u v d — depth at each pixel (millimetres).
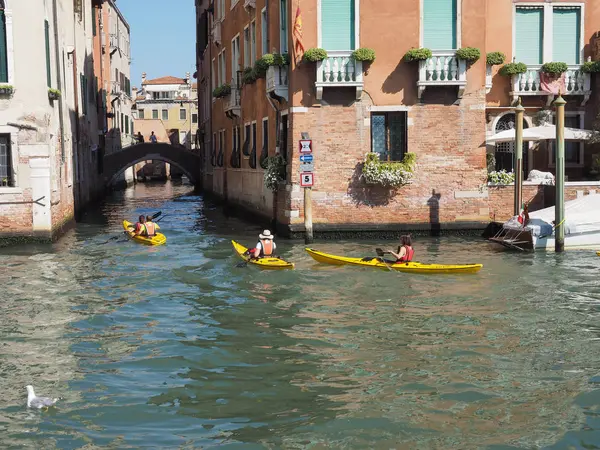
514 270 15102
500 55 21062
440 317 11672
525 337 10562
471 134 19625
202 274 15352
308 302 12781
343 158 19484
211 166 40156
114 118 51844
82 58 31109
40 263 16781
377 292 13461
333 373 9180
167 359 9797
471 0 19344
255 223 25641
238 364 9570
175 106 74375
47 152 19250
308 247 18172
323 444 7258
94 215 30094
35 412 8078
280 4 20516
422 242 18844
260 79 23922
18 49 18875
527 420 7758
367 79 19375
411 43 19344
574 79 21844
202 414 8000
